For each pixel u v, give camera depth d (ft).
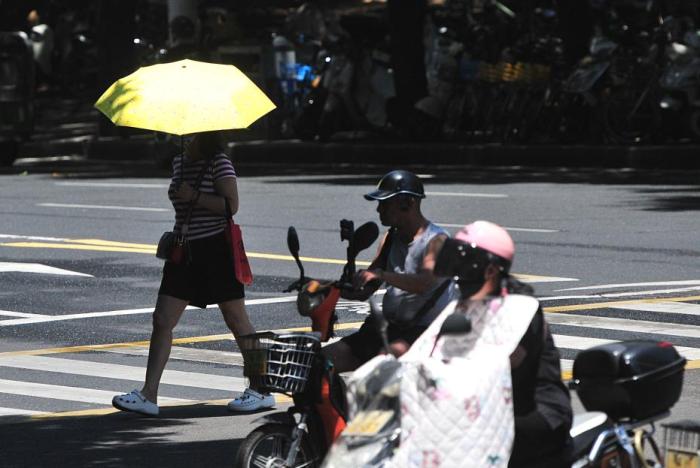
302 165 231.91
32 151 263.70
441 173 207.51
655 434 60.44
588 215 145.48
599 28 219.00
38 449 62.90
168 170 226.17
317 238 132.98
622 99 208.13
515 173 202.80
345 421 50.11
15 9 331.16
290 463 49.08
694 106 202.18
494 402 41.04
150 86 66.28
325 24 278.26
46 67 315.37
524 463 43.86
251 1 307.99
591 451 43.62
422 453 40.88
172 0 254.68
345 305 99.81
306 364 49.11
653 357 44.14
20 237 140.26
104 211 161.68
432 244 53.67
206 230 70.44
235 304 71.20
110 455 61.67
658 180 183.42
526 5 245.86
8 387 76.43
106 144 253.85
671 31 203.00
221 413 70.18
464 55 230.68
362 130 244.01
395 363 41.65
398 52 234.79
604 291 101.86
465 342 42.98
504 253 43.91
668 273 109.40
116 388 76.23
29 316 98.84
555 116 216.95
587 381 44.55
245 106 66.33
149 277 115.03
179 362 82.84
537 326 43.57
